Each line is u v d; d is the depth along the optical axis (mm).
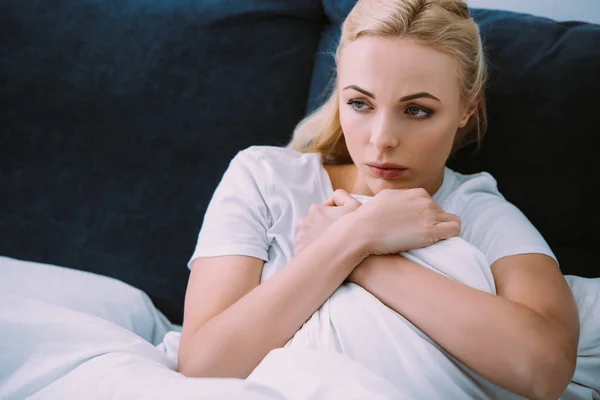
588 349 1089
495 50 1308
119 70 1385
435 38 955
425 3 977
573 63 1284
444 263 943
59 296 1223
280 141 1375
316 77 1393
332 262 937
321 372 749
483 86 1160
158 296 1360
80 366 880
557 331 896
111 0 1418
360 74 966
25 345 945
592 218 1272
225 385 727
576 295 1143
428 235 953
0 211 1392
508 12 1368
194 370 922
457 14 1032
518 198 1284
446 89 976
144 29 1392
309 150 1226
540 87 1282
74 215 1380
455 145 1265
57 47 1401
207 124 1372
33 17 1418
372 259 952
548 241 1292
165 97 1378
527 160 1282
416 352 863
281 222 1090
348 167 1188
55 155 1389
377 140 970
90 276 1295
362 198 1094
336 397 706
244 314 928
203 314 982
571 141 1272
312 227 1021
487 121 1288
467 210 1108
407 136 979
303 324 930
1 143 1397
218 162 1370
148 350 965
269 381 762
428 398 848
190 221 1365
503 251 1021
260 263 1049
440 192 1129
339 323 887
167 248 1365
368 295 909
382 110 972
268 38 1393
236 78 1380
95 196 1379
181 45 1383
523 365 861
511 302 896
